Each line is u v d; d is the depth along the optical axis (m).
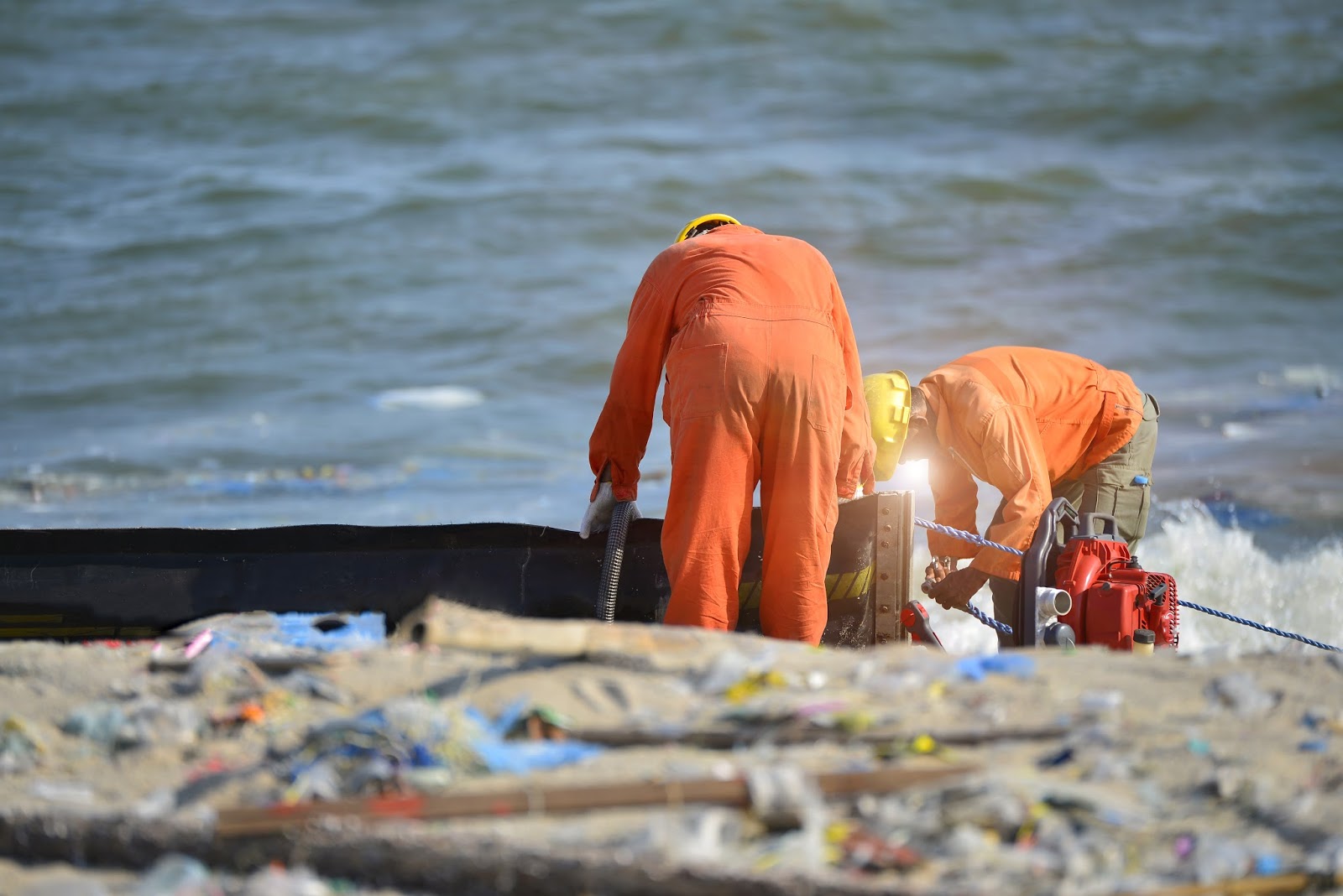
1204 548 30.28
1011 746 11.62
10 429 47.94
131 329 61.97
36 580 19.86
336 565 20.39
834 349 18.41
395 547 20.50
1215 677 13.30
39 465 42.81
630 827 10.12
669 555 18.08
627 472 19.70
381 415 49.75
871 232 76.44
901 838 9.99
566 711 12.27
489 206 81.50
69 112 105.38
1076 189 82.94
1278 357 54.25
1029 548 19.17
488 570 20.56
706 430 17.72
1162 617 19.05
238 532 20.27
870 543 19.67
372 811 10.23
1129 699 12.80
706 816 10.02
